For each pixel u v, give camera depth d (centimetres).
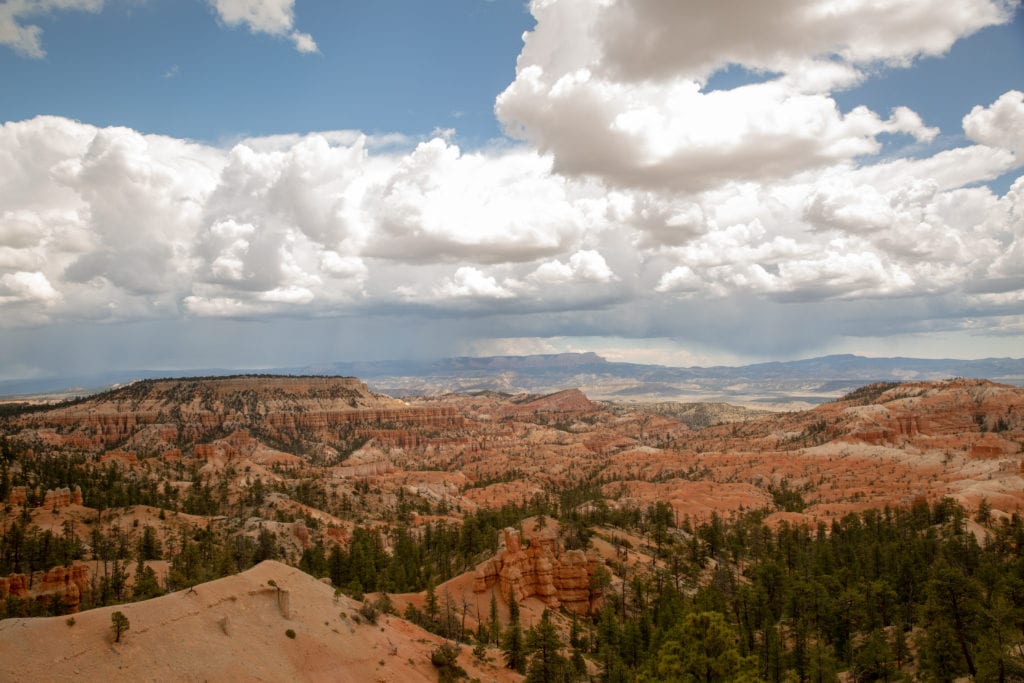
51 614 10881
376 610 9994
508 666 10319
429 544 18575
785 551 17338
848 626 11912
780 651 10644
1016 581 11194
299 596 8681
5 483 17475
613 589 15062
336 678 7738
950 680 9100
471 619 12731
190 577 12612
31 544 13300
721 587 15825
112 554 14612
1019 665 7862
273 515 19912
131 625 6656
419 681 8512
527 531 17125
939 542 16488
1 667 5688
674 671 8188
